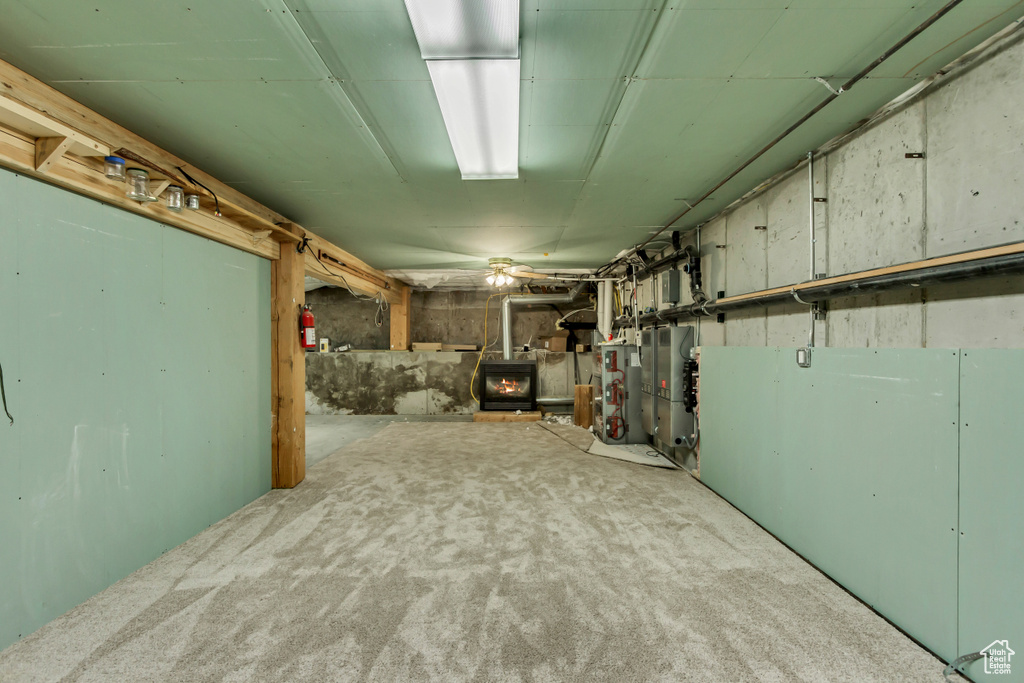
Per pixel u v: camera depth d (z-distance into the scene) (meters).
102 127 2.05
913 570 1.72
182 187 2.38
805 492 2.37
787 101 1.97
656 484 3.66
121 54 1.62
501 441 5.39
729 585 2.12
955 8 1.39
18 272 1.76
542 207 3.47
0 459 1.69
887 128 2.02
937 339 1.79
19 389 1.76
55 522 1.89
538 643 1.71
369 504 3.22
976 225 1.63
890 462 1.83
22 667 1.60
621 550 2.48
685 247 4.08
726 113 2.07
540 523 2.86
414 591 2.08
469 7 1.34
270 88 1.84
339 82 1.80
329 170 2.70
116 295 2.20
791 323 2.75
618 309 6.68
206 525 2.82
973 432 1.50
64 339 1.94
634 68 1.71
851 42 1.59
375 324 8.59
